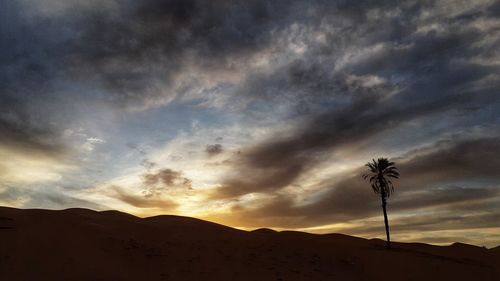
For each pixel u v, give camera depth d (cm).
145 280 3328
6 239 3409
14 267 3050
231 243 4603
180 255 3978
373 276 4366
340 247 5138
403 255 5109
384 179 6412
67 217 4456
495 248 7319
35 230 3719
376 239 7112
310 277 3938
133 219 5344
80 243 3703
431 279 4500
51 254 3359
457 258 5975
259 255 4341
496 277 4903
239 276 3684
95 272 3259
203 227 5331
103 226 4400
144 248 3988
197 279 3494
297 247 4884
